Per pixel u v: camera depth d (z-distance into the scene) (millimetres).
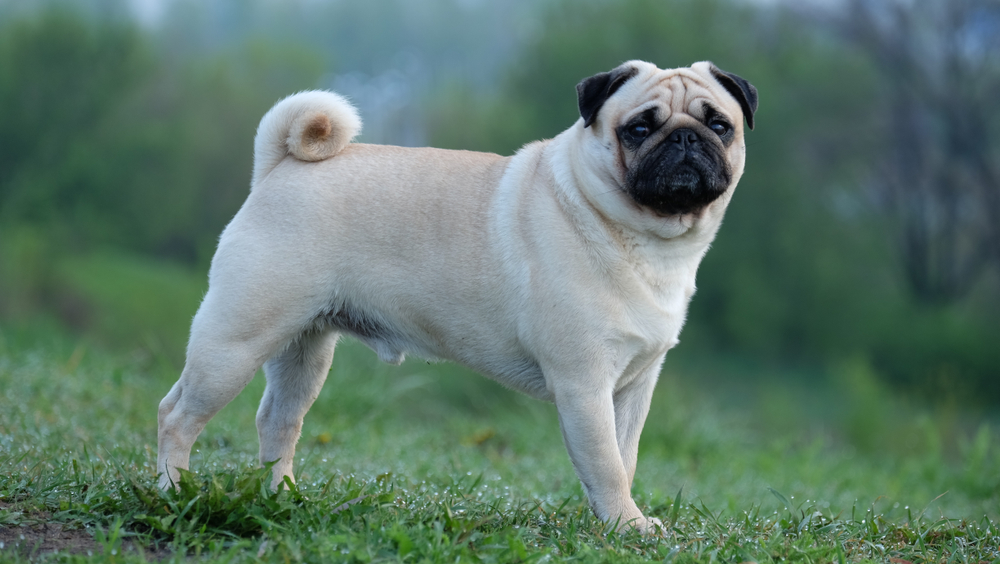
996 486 8969
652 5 31484
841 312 32719
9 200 32625
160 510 3973
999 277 35875
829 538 4586
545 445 9266
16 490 4246
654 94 4480
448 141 40750
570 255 4387
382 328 4750
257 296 4441
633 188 4340
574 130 4664
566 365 4371
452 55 59188
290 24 60094
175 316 25453
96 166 33750
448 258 4562
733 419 12867
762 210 32000
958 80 33781
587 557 3779
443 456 7641
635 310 4430
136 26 36000
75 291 27969
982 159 33906
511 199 4582
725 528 4695
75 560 3447
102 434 6203
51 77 34031
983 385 30359
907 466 10281
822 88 34188
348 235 4570
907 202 35094
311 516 3945
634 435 4848
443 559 3570
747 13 34219
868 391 17094
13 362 8500
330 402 9258
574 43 31156
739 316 31406
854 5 34531
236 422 7551
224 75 38594
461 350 4695
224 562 3418
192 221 36750
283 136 4789
